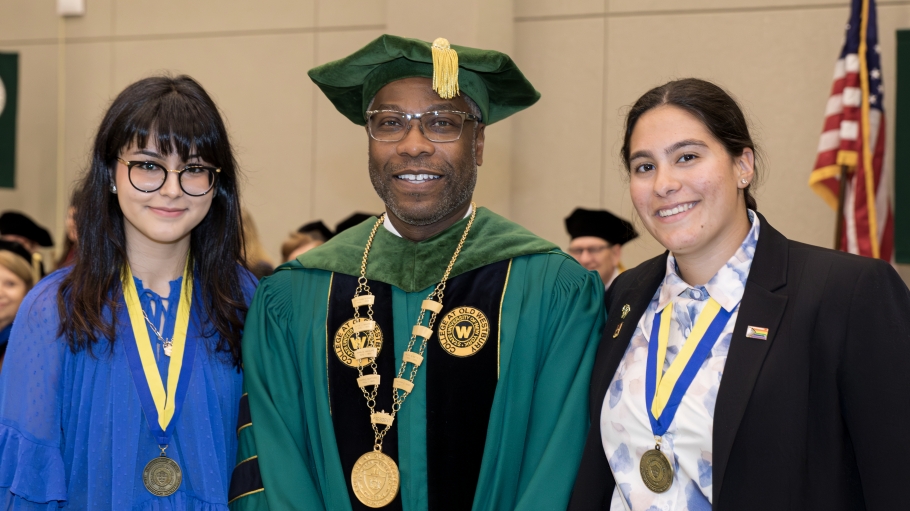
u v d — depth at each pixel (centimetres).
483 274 228
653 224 186
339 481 214
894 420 159
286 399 226
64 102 707
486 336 220
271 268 452
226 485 221
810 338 169
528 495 202
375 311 227
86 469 209
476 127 240
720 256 187
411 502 212
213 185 216
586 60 612
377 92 233
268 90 671
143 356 216
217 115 218
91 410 210
